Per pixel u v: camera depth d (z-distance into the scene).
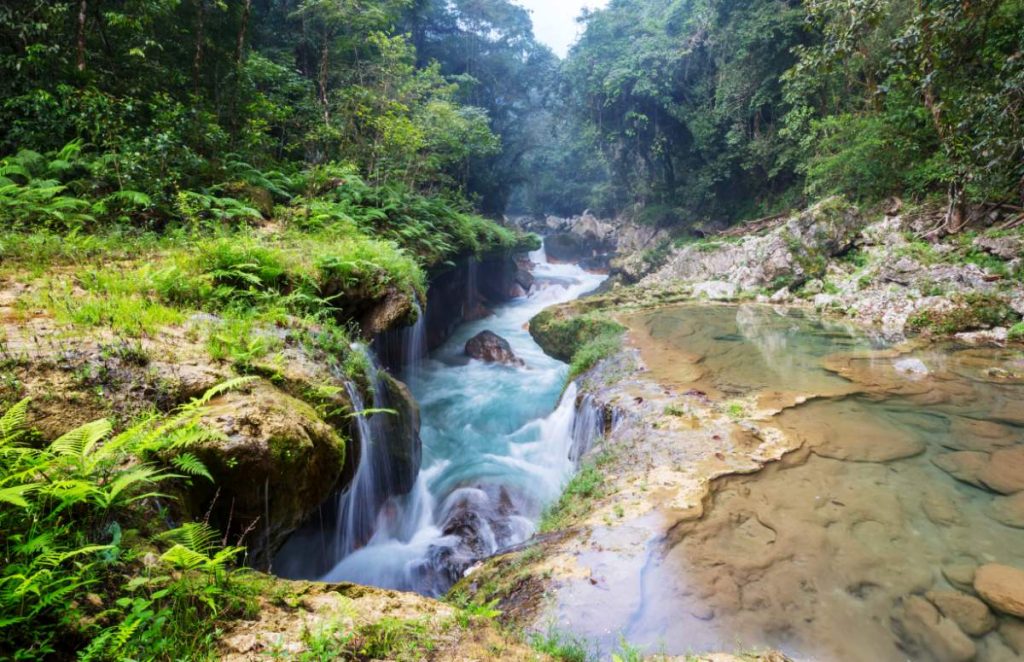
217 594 2.48
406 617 2.84
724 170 25.25
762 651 3.28
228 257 6.05
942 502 5.01
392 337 10.72
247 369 4.25
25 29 7.92
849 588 3.88
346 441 5.14
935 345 10.52
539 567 4.30
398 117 15.34
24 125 7.69
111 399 3.33
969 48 11.08
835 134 16.17
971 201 13.11
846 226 16.30
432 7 27.70
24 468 2.38
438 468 8.52
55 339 3.63
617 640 3.38
